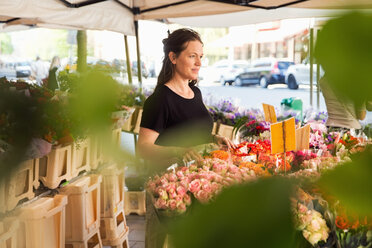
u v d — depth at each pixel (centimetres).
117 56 26
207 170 168
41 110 25
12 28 689
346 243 121
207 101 563
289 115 432
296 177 21
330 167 22
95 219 311
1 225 197
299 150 242
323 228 129
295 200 19
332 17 15
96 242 313
